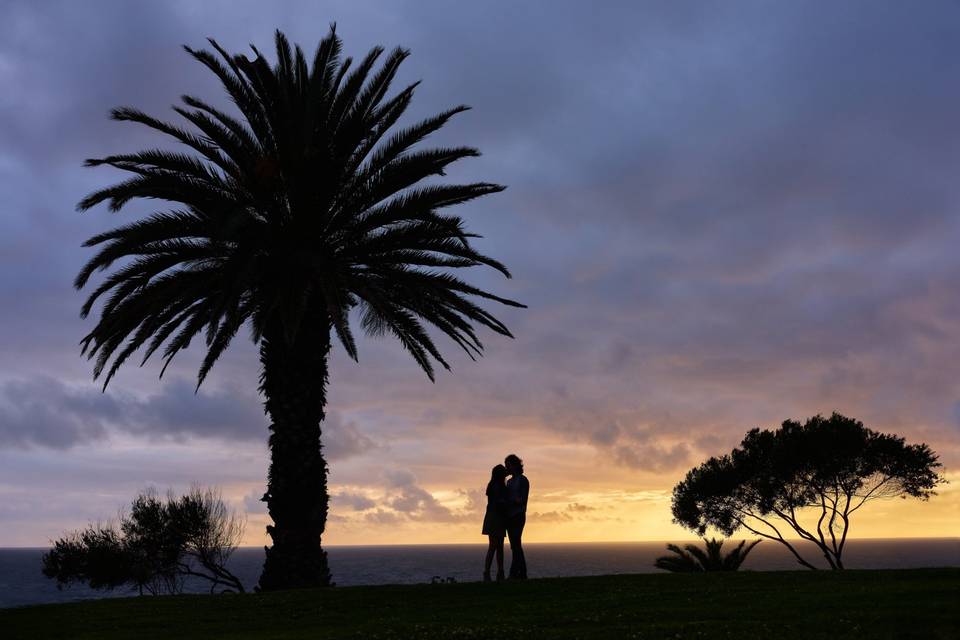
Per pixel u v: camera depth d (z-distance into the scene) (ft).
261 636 41.09
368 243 74.23
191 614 50.72
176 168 68.74
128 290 69.67
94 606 55.67
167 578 98.53
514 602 46.98
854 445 110.11
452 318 77.36
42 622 50.11
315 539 71.36
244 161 71.31
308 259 68.49
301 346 73.20
